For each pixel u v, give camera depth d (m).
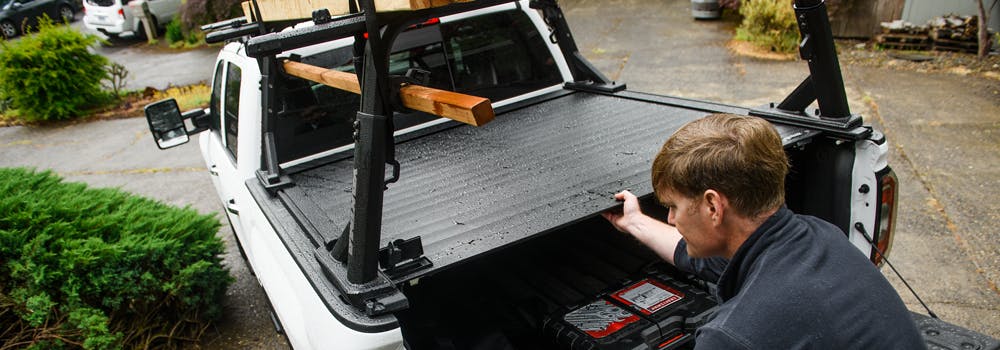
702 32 11.05
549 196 2.26
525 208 2.16
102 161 7.86
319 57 2.93
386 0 1.39
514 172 2.58
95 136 9.08
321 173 2.79
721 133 1.39
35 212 3.37
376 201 1.59
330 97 2.96
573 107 3.47
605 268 2.61
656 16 12.61
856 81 7.87
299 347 2.11
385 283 1.68
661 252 2.02
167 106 3.59
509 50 3.54
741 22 11.42
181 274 3.42
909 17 9.24
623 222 2.12
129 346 3.39
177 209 3.89
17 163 8.09
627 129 2.99
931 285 3.75
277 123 2.85
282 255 2.31
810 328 1.28
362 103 1.54
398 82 1.54
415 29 3.19
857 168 2.46
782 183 1.40
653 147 2.70
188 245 3.61
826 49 2.37
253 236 2.88
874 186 2.43
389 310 1.61
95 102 10.55
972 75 7.75
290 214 2.34
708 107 3.09
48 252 3.19
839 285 1.32
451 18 3.29
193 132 3.74
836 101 2.45
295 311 2.17
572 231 2.95
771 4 9.33
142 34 17.06
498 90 3.54
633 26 11.96
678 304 2.25
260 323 3.91
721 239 1.47
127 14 16.47
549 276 2.59
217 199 6.21
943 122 6.34
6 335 3.12
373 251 1.64
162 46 15.98
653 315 2.20
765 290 1.32
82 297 3.23
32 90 9.66
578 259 2.73
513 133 3.12
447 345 2.24
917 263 3.98
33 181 3.74
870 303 1.32
